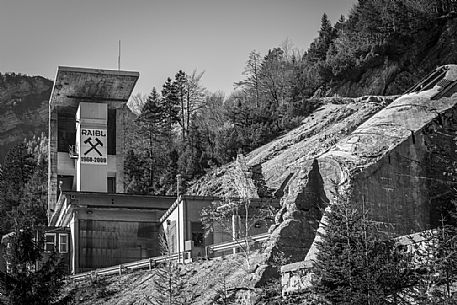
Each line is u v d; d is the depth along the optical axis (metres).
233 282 41.44
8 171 100.25
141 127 113.38
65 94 79.38
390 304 27.69
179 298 41.69
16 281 39.03
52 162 80.44
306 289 33.78
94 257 61.72
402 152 40.06
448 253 27.34
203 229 54.22
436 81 45.22
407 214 38.81
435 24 95.50
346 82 100.00
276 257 39.06
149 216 63.44
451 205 38.09
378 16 99.31
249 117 95.69
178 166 94.12
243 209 53.72
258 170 76.50
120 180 81.31
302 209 40.41
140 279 49.12
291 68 111.88
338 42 106.94
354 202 36.50
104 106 78.62
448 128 41.44
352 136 42.12
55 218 71.50
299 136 82.44
